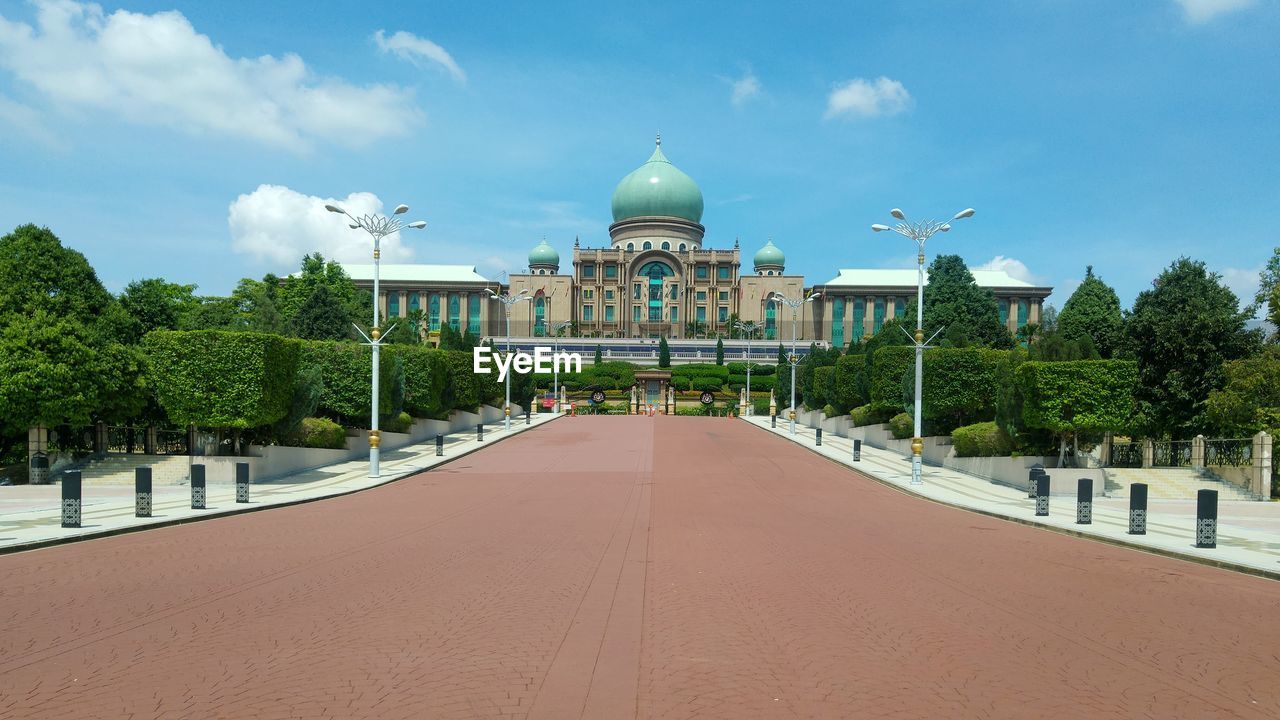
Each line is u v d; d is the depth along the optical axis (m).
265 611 10.37
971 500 25.38
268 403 29.11
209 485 27.80
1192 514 22.94
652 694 7.44
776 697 7.41
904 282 126.06
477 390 58.41
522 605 10.74
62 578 12.40
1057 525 19.58
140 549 15.11
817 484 29.14
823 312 125.44
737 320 125.81
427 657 8.48
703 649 8.86
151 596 11.20
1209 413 31.42
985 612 10.76
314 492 25.39
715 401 84.69
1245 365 30.95
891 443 41.22
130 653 8.62
